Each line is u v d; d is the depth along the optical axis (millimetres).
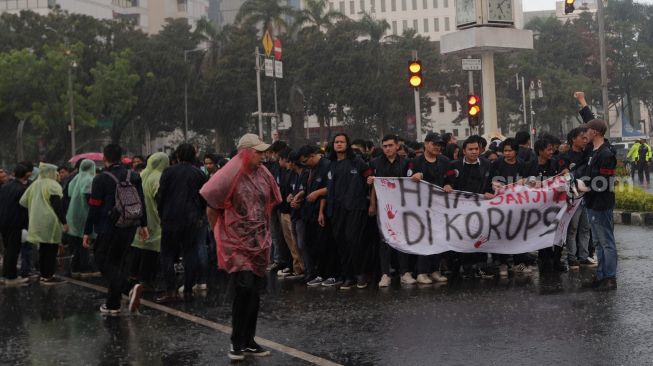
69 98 52375
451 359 6406
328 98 67125
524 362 6203
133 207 9172
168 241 9891
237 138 70750
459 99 82188
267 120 64938
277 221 12266
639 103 93875
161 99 61469
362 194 10156
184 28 74188
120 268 9203
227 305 9508
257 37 66500
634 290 9016
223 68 64250
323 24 68812
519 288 9555
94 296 10656
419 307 8680
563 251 13133
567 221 10703
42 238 11773
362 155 12180
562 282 9820
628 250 12555
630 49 81625
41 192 11859
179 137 86688
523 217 10602
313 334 7613
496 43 26047
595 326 7305
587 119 10961
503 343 6836
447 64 81625
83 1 94875
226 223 6855
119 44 62344
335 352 6840
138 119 66750
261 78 64375
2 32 57875
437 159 10633
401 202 10398
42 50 57438
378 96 67500
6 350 7551
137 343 7586
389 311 8555
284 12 61500
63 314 9383
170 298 9914
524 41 26531
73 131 52312
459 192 10500
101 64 56375
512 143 10648
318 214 10836
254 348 6883
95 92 54969
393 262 11484
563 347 6594
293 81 64938
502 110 75250
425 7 120812
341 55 66250
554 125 80250
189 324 8391
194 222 9930
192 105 64938
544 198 10602
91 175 12516
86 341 7797
